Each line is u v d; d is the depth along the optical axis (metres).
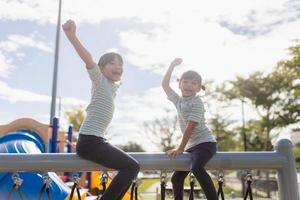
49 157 2.69
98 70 2.88
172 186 3.31
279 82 25.42
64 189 4.20
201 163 2.81
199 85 3.41
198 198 3.55
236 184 23.23
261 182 20.11
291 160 2.92
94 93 2.91
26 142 5.43
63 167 2.69
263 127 26.36
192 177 2.96
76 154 2.74
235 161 2.89
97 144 2.70
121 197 2.68
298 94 23.95
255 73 26.28
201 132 3.09
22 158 2.65
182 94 3.40
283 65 24.94
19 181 2.77
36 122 8.08
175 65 3.77
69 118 32.03
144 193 16.97
